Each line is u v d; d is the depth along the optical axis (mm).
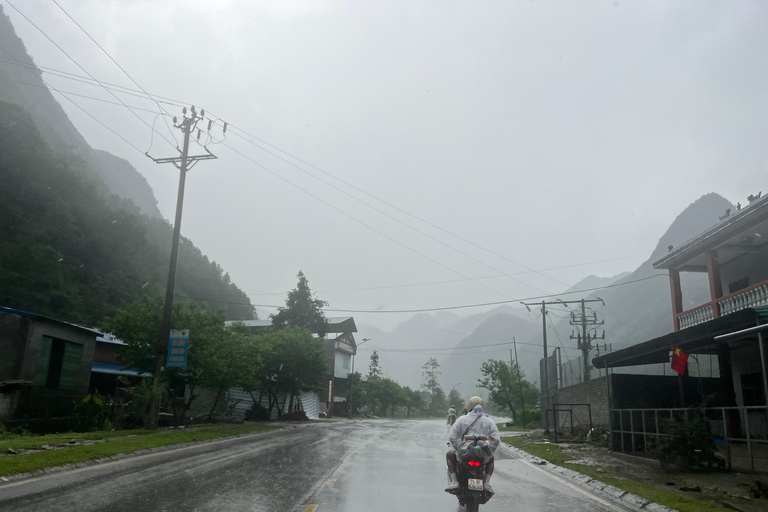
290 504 7449
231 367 22969
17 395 18469
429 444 19891
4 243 53375
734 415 17359
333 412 66812
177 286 83000
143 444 13945
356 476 10602
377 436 23625
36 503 6531
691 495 9023
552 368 36500
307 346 38219
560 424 31594
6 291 47906
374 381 91875
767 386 10883
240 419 36969
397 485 9742
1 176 60781
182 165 21938
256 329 53906
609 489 9789
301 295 57094
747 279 20766
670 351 19344
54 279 53938
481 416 7285
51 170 70250
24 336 19203
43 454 10367
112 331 21875
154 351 22250
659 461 13094
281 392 41031
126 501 6969
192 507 6840
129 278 72188
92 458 10562
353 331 73250
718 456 13297
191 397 23250
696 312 21016
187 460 11695
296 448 15875
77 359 22422
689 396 18672
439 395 129750
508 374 53250
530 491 9711
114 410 21344
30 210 62750
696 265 22688
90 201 77250
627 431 17078
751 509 7836
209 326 23297
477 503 6648
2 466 8633
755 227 17812
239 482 9031
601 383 22891
